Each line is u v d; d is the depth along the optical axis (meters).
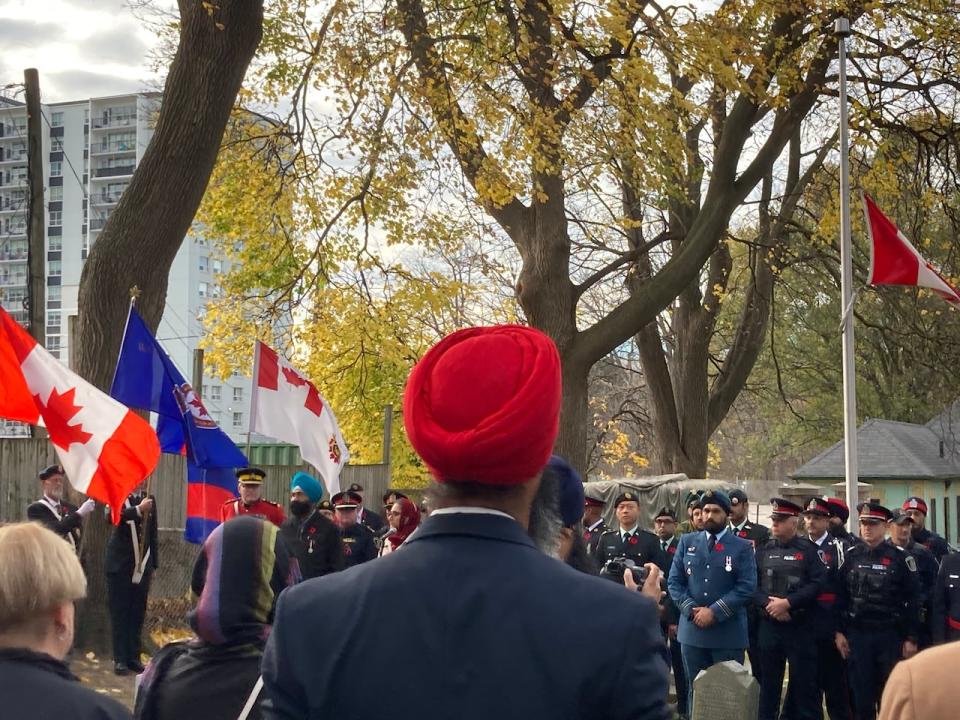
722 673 6.57
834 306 31.95
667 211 24.09
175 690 3.45
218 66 11.86
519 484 1.92
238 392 82.50
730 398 26.70
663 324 33.19
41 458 13.16
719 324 34.62
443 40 16.94
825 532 11.21
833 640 10.59
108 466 7.68
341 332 21.61
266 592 3.49
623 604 1.78
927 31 18.98
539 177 17.44
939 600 9.92
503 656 1.73
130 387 9.42
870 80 20.09
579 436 18.06
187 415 9.53
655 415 25.84
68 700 2.27
